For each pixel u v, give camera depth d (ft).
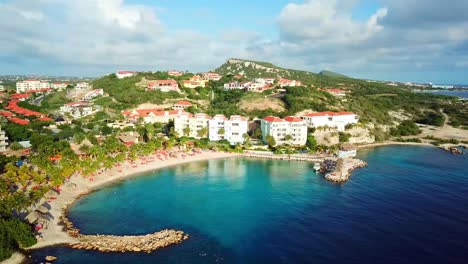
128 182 453.17
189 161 575.79
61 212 341.21
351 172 519.60
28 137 578.25
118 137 607.78
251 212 357.41
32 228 291.79
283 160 599.16
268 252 275.59
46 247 269.85
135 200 386.73
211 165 557.74
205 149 644.27
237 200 393.09
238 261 260.62
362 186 449.06
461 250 281.13
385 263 261.24
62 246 272.72
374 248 283.38
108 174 468.75
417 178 488.85
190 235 302.45
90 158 470.80
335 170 504.43
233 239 296.71
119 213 347.56
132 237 290.76
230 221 334.44
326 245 287.69
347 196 409.08
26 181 385.70
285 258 266.98
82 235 291.99
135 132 645.10
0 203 291.79
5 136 539.29
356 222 333.83
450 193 422.00
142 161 538.47
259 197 403.95
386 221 336.70
